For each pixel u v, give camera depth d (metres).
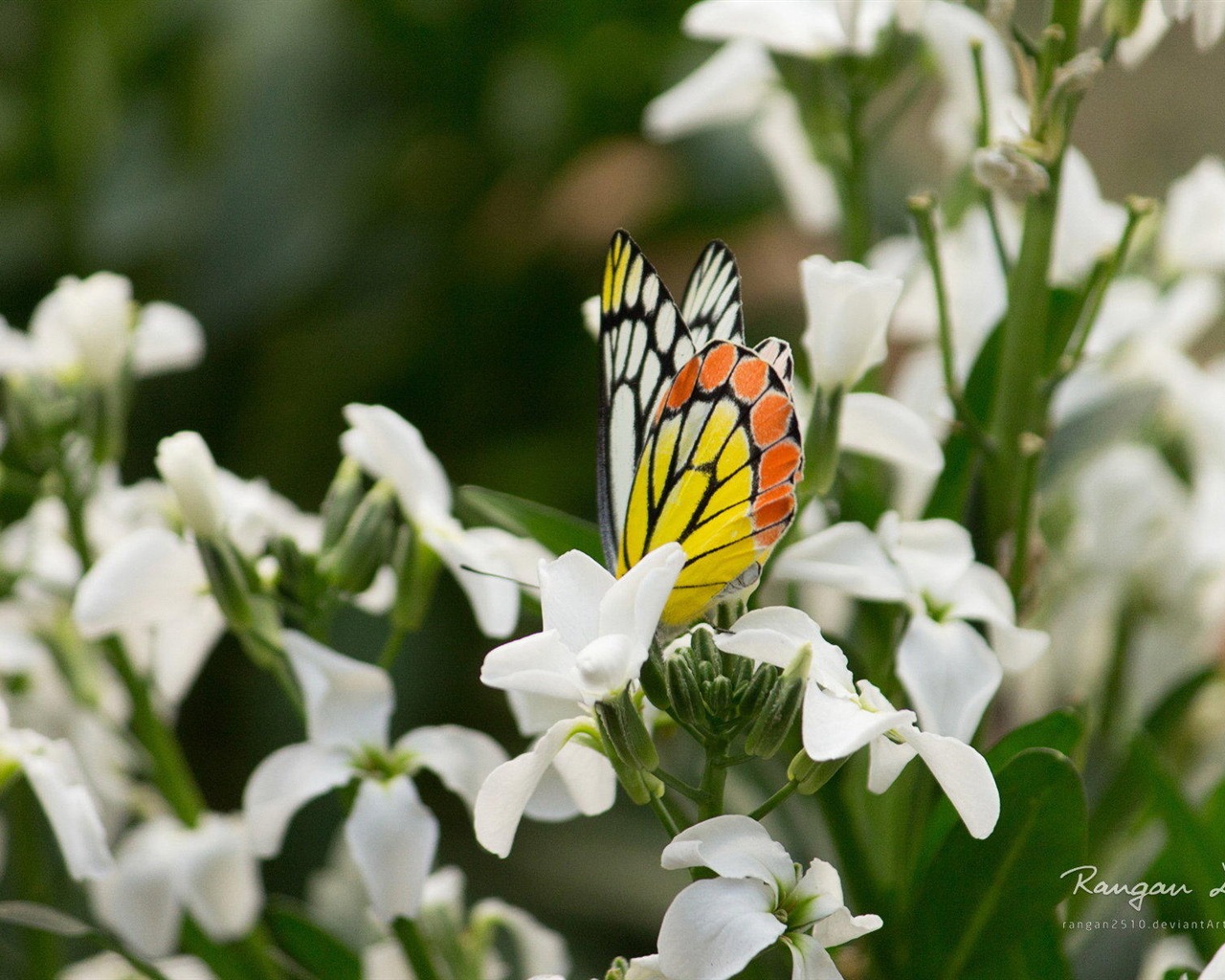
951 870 0.49
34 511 0.54
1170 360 0.56
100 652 0.54
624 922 0.64
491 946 0.54
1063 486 0.56
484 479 0.76
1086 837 0.48
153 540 0.51
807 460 0.50
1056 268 0.54
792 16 0.53
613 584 0.47
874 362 0.50
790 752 0.52
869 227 0.54
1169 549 0.56
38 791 0.49
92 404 0.53
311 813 0.66
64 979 0.54
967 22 0.53
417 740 0.50
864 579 0.50
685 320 0.50
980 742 0.51
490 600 0.51
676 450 0.48
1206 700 0.55
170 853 0.53
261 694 0.70
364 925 0.55
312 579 0.51
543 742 0.47
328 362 0.77
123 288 0.53
